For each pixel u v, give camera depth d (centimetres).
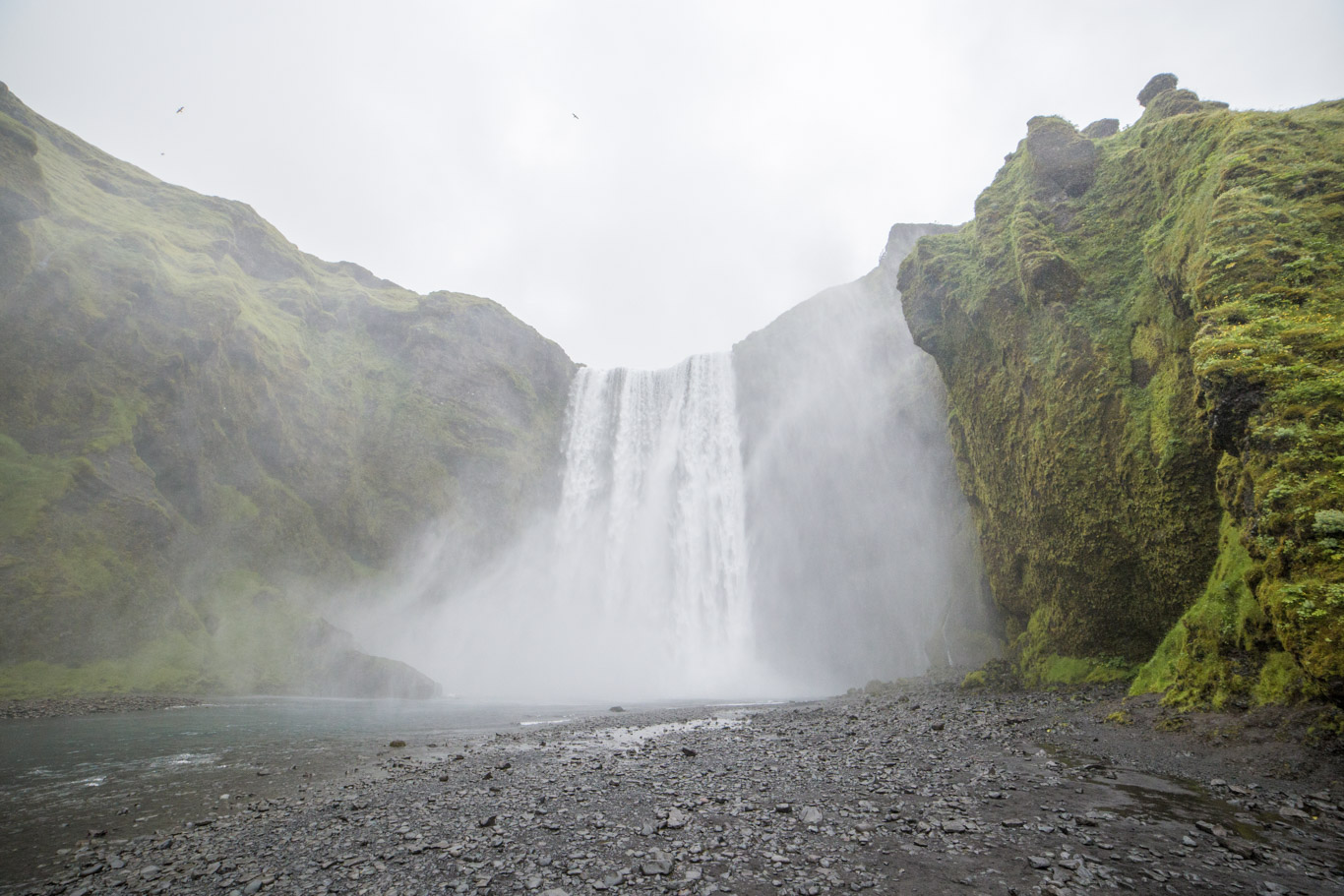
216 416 4581
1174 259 1625
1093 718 1426
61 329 3878
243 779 1270
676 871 675
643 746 1520
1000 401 2386
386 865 744
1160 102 2220
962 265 2623
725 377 6594
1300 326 1105
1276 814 765
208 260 5375
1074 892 580
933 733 1461
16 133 3791
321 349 6106
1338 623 814
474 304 7069
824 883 628
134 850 841
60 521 3334
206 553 4138
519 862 730
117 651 3241
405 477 5747
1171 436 1648
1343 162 1343
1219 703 1151
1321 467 934
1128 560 1833
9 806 1069
